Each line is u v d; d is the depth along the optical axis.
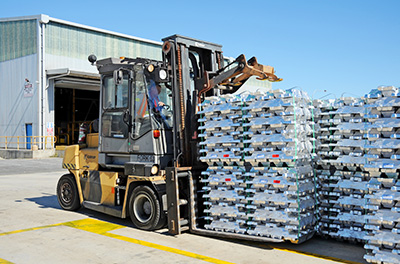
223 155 6.55
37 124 27.20
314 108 6.55
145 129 7.30
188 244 6.39
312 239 6.57
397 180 5.15
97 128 8.73
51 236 6.93
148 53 31.44
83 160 8.92
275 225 6.02
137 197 7.36
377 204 5.20
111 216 8.69
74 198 9.07
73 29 28.11
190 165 7.17
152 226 7.09
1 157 28.27
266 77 7.32
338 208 6.20
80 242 6.55
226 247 6.21
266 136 6.08
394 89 5.25
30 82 27.66
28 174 18.11
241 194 6.45
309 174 6.22
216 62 7.97
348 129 6.02
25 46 28.02
